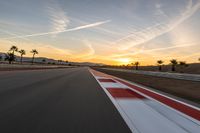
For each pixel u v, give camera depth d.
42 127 4.81
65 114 6.12
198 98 11.10
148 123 5.41
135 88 14.72
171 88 16.22
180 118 6.07
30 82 15.90
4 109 6.60
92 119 5.62
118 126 5.01
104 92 11.58
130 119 5.74
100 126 4.98
